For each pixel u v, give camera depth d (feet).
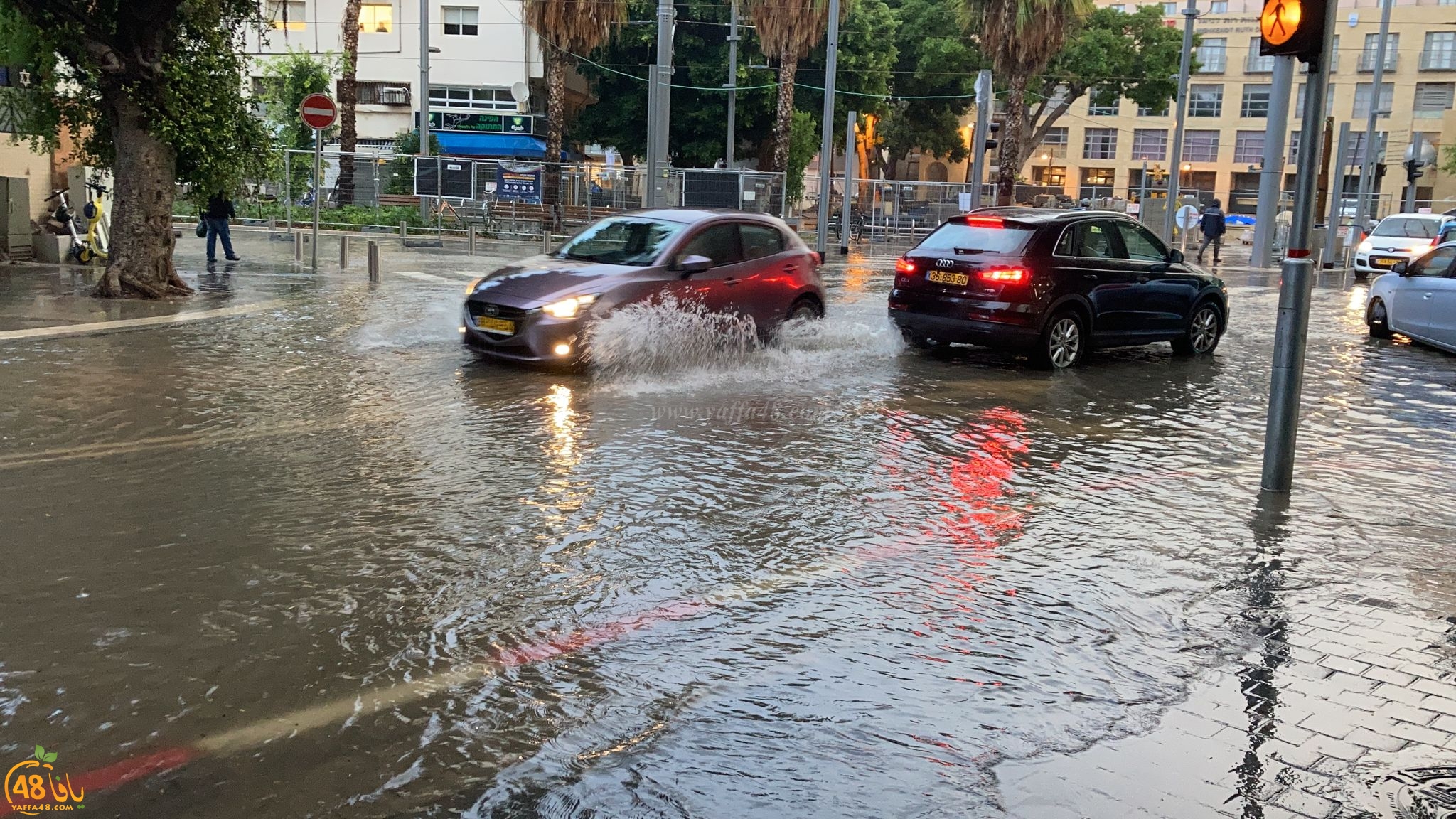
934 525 20.47
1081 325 39.37
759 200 105.50
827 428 28.09
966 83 183.52
